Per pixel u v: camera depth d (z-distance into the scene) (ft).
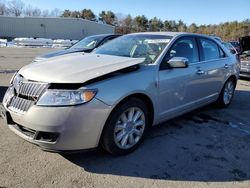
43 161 11.20
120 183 10.03
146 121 12.75
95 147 10.84
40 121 9.94
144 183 10.11
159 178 10.46
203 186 10.09
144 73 12.28
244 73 32.55
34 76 10.84
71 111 9.97
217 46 18.38
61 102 9.98
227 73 18.85
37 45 98.27
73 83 10.21
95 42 30.81
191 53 15.53
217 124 16.46
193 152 12.64
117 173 10.66
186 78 14.55
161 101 13.21
